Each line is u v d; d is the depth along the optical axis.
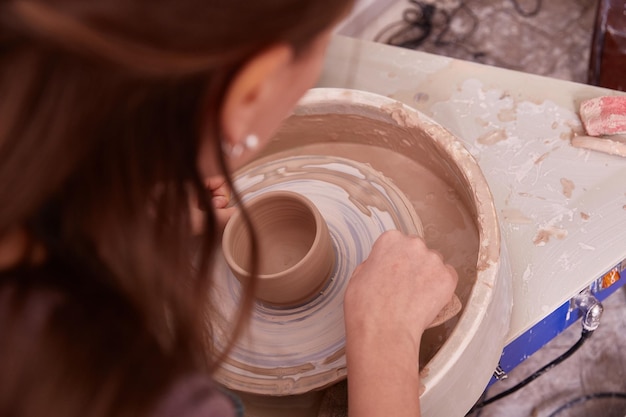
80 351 0.45
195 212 0.89
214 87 0.42
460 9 2.32
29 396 0.45
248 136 0.50
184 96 0.40
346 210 1.10
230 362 1.00
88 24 0.33
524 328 1.01
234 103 0.42
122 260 0.46
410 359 0.77
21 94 0.36
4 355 0.45
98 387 0.45
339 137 1.18
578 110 1.19
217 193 1.04
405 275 0.84
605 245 1.06
